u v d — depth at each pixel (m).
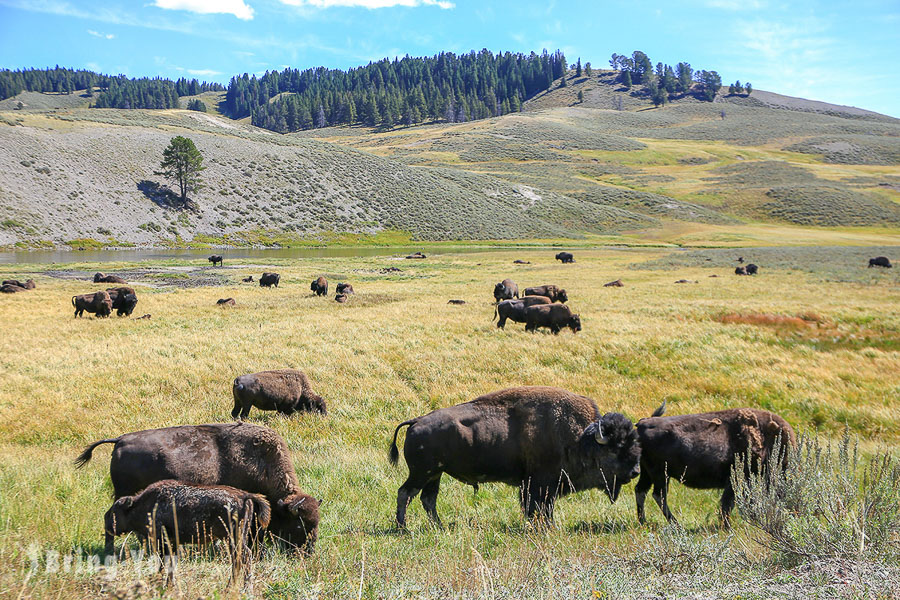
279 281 43.56
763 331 19.81
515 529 6.32
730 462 6.57
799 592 3.79
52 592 3.81
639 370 15.59
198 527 5.09
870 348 17.33
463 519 6.64
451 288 38.31
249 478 6.14
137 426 11.51
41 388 14.07
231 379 15.01
